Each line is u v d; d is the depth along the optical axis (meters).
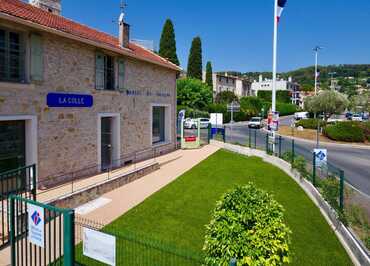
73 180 12.55
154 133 20.67
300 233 8.78
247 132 38.69
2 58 10.09
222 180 14.45
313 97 41.59
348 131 31.14
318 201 11.32
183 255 5.61
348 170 18.36
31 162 11.06
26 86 10.60
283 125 49.16
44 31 10.95
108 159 15.76
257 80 114.06
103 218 9.46
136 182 13.86
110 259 5.16
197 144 23.91
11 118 10.23
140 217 9.62
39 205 5.75
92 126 13.93
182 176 15.06
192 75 56.44
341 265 7.18
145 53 19.50
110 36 18.56
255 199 5.45
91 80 13.73
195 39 56.25
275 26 18.50
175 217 9.67
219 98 62.88
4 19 9.62
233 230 5.09
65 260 5.43
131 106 16.80
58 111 12.06
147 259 6.89
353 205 10.06
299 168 14.64
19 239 7.09
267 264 4.95
